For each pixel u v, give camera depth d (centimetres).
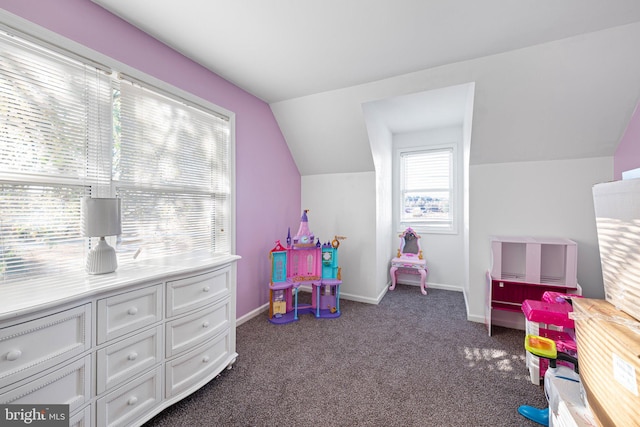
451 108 312
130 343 128
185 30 175
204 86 220
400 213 418
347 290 344
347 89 261
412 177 412
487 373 185
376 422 142
